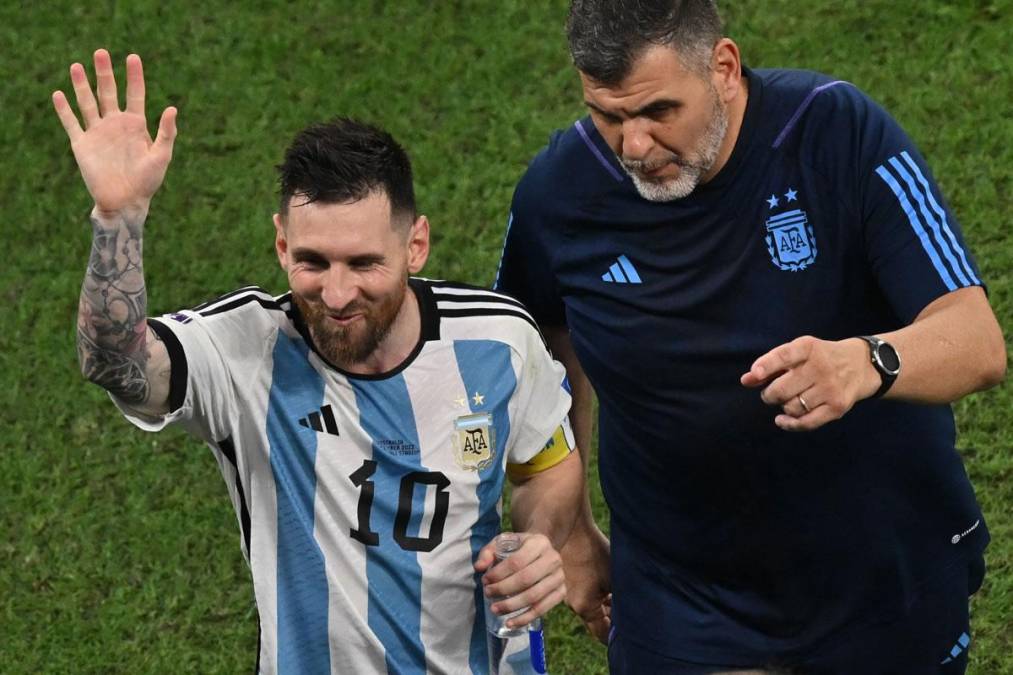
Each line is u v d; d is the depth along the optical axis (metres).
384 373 12.64
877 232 12.79
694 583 14.45
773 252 13.05
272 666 12.57
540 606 12.57
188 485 20.89
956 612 14.49
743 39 25.41
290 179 12.08
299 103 25.55
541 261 14.28
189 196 24.39
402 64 25.91
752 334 13.20
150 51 26.62
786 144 12.91
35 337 22.77
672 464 13.89
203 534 20.28
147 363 11.93
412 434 12.66
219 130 25.30
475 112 25.11
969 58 24.72
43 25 27.23
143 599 19.62
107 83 11.76
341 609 12.53
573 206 13.75
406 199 12.29
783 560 13.94
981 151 23.48
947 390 11.87
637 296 13.55
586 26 12.15
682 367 13.48
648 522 14.42
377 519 12.58
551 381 13.48
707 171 12.88
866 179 12.77
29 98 26.03
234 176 24.62
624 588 14.93
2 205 24.56
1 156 25.25
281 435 12.53
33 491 20.86
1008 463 19.95
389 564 12.55
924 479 13.76
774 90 12.99
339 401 12.61
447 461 12.70
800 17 25.61
